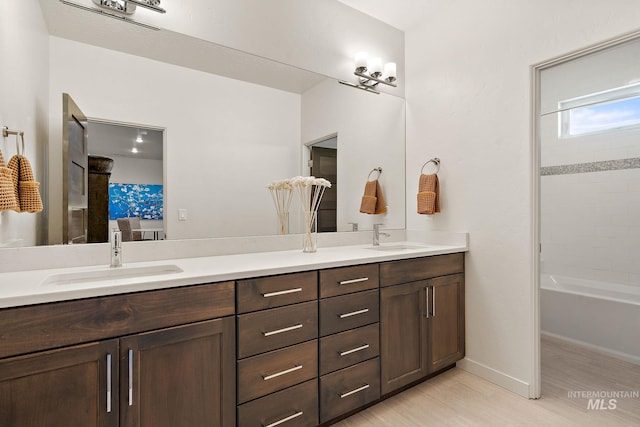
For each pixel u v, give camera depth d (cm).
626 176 282
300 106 223
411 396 195
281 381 145
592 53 175
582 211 307
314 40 229
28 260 140
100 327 107
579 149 308
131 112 167
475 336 223
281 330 145
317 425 156
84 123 155
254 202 204
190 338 123
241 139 200
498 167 210
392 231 268
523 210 196
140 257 168
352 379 169
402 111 275
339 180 239
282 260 167
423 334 203
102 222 159
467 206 229
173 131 179
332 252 204
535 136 193
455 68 237
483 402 188
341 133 241
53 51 147
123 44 166
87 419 105
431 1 238
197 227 185
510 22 204
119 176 164
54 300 99
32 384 97
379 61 247
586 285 302
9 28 132
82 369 104
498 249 210
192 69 185
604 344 242
